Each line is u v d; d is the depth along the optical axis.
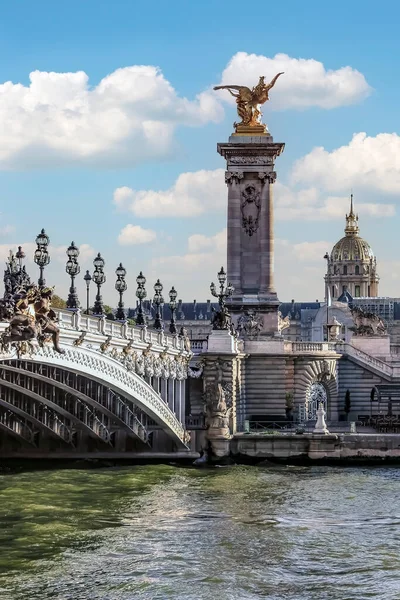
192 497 100.69
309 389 161.00
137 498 98.69
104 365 99.25
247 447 131.75
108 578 69.44
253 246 165.62
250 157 166.00
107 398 113.69
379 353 183.12
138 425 121.62
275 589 68.50
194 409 138.00
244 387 156.00
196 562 74.38
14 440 119.31
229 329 138.38
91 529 83.62
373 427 153.50
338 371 168.75
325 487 109.06
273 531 85.25
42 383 106.75
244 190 166.38
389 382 168.75
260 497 101.69
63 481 107.06
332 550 79.12
